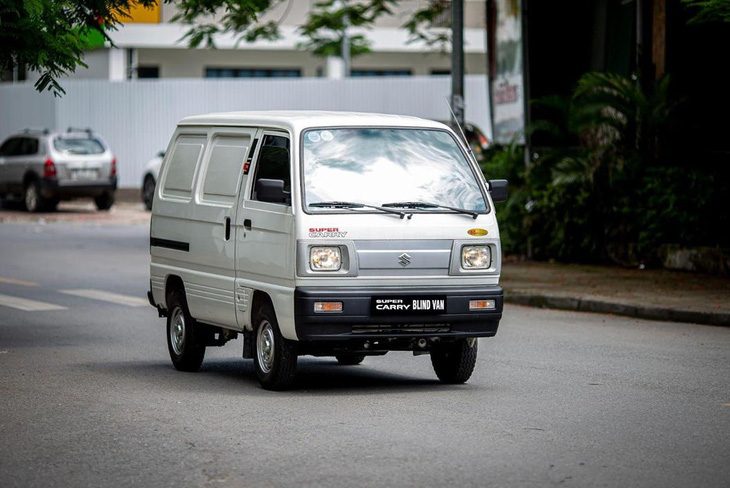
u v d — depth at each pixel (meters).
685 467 9.32
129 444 10.27
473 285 12.86
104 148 44.47
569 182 25.58
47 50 16.67
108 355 15.94
